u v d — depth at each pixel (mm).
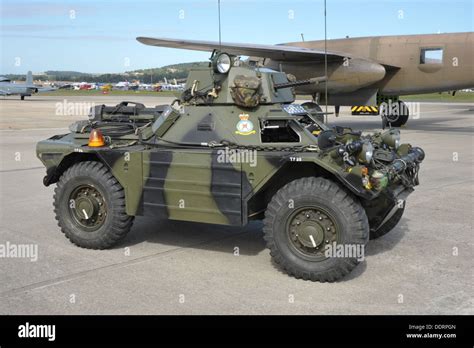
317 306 4695
